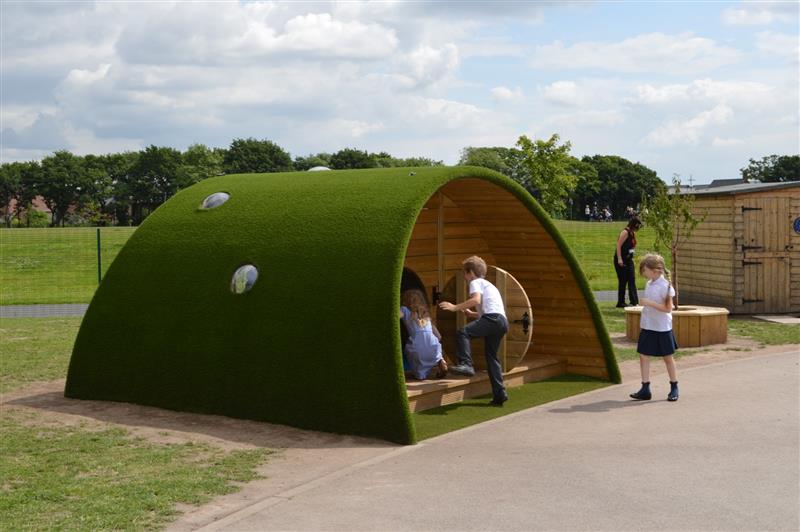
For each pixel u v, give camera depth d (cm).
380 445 826
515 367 1110
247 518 605
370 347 858
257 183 1161
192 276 1046
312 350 900
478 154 10512
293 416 905
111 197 13500
